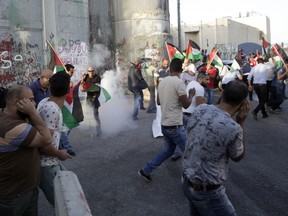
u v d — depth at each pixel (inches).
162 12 812.0
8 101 134.2
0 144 129.3
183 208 202.1
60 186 110.7
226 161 127.0
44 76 242.8
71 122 247.3
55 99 160.2
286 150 315.9
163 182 241.3
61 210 101.4
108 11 807.1
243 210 196.9
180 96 225.0
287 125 422.3
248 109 130.4
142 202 210.8
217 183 125.0
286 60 516.1
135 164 283.0
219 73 669.9
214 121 124.9
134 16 794.2
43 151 146.6
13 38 550.6
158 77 449.1
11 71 548.1
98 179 249.6
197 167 125.9
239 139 123.1
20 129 128.9
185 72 426.0
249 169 264.8
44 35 587.2
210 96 504.7
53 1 595.2
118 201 212.7
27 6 567.2
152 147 333.4
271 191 223.1
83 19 647.8
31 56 573.0
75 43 633.0
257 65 462.3
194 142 127.8
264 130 398.6
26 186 135.4
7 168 130.7
